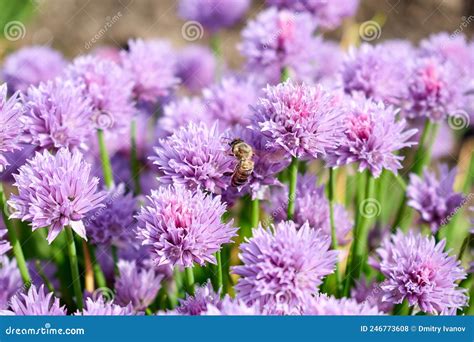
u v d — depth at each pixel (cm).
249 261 44
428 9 76
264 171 46
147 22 81
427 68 52
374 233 53
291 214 47
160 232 44
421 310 46
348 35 66
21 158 50
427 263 46
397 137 46
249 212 52
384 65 51
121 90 50
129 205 49
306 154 46
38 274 50
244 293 44
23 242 55
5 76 58
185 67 64
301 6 59
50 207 44
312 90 45
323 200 49
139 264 50
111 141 57
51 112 46
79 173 45
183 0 64
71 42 78
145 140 58
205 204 45
